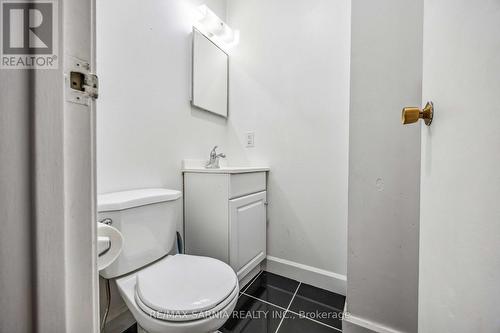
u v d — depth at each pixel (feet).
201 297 2.48
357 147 3.22
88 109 1.12
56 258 0.98
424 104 2.21
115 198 3.16
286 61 5.36
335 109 4.81
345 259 4.72
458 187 1.36
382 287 3.11
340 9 4.73
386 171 3.05
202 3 5.35
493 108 1.02
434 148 1.81
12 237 0.89
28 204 0.91
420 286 2.20
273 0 5.51
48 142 0.95
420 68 2.84
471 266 1.19
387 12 3.01
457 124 1.39
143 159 4.11
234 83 6.12
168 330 2.25
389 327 3.08
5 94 0.88
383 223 3.08
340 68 4.74
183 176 4.87
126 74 3.82
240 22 6.00
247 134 5.92
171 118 4.65
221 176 4.30
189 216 4.75
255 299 4.47
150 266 3.29
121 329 3.61
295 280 5.20
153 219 3.37
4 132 0.87
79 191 1.08
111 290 3.49
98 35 3.44
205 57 5.41
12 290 0.89
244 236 4.66
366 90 3.15
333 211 4.85
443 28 1.68
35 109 0.92
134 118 3.95
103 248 2.09
